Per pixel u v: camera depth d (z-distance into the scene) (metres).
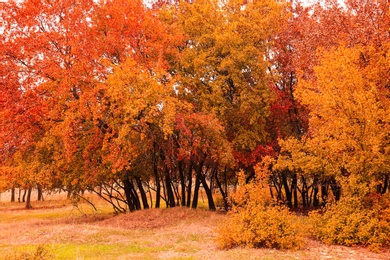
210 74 19.80
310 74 17.84
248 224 12.32
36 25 18.42
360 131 12.48
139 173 23.05
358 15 15.96
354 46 14.64
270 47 22.33
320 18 17.61
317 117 14.73
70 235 14.75
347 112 12.59
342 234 11.79
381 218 11.91
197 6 20.78
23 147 18.48
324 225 12.48
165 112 16.95
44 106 17.97
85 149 18.69
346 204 12.48
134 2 19.38
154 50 20.02
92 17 19.48
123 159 17.06
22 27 18.11
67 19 18.34
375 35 14.19
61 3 18.80
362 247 11.45
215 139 19.19
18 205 44.00
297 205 25.94
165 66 19.05
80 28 18.28
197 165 23.25
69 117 16.75
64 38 17.94
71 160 19.16
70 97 19.00
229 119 21.05
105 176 21.20
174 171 24.33
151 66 18.61
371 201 12.60
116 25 19.05
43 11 18.33
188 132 17.20
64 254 11.19
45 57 17.50
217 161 20.98
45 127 19.28
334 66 12.99
